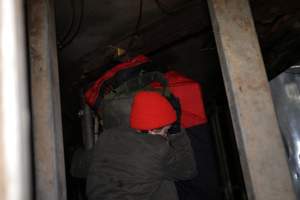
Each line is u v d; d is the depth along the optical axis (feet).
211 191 6.50
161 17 8.25
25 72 1.35
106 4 7.63
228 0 4.56
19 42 1.28
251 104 4.22
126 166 4.95
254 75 4.32
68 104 10.21
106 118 6.08
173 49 9.09
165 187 5.26
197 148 6.55
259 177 4.02
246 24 4.50
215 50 9.29
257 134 4.13
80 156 6.86
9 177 1.15
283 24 7.67
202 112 6.24
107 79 6.36
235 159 11.97
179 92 6.23
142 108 5.08
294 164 9.25
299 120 9.48
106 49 8.59
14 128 1.19
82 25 8.11
